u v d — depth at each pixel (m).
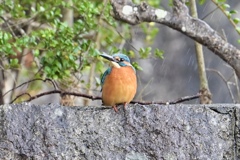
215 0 11.12
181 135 7.24
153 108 7.30
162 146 7.20
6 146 7.00
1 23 12.20
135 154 7.19
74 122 7.22
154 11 10.38
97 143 7.20
